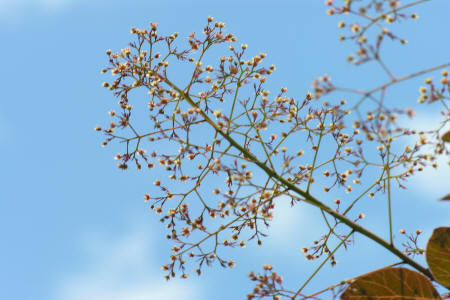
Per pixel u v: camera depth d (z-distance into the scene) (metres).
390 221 3.49
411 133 3.76
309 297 3.45
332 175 4.23
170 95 4.24
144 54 4.40
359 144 3.90
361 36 2.95
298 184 3.94
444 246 3.25
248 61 4.38
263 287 3.56
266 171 3.82
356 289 3.36
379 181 3.98
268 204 3.98
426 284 3.27
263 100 4.07
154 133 4.08
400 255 3.44
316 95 2.84
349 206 3.94
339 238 4.04
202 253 4.16
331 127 4.04
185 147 4.02
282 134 4.07
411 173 3.93
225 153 3.95
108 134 4.33
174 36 4.50
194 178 4.15
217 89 4.32
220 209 4.14
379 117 2.94
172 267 4.18
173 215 4.25
